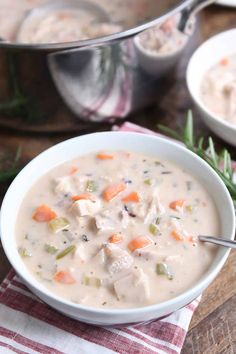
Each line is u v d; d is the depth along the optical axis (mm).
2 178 722
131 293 568
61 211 631
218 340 609
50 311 622
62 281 582
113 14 902
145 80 762
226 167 687
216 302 633
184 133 732
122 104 772
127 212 625
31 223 624
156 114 818
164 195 642
